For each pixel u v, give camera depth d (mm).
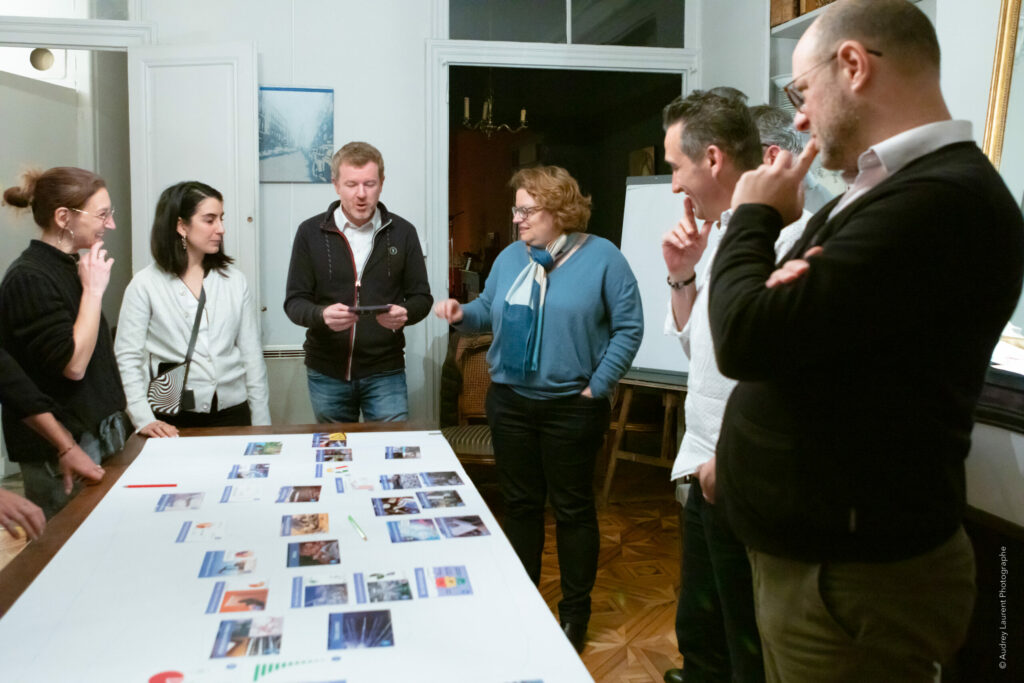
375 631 1042
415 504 1546
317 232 2951
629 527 3779
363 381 2986
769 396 1031
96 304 2008
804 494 984
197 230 2590
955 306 909
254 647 999
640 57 4270
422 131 4070
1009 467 1843
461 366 4047
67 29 3781
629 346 2344
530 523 2525
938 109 1000
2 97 4121
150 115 3773
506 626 1060
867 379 941
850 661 1006
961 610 1013
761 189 1048
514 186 2410
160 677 927
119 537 1364
